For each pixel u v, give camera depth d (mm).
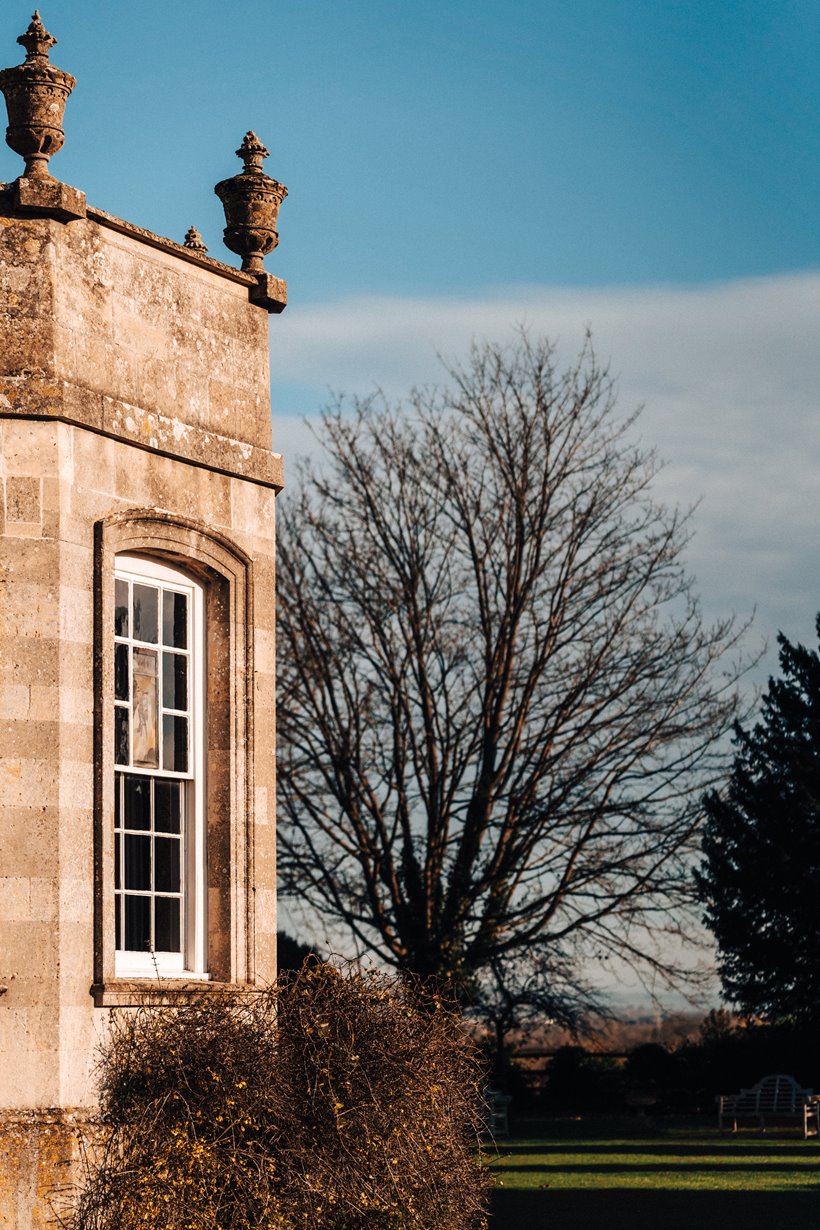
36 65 10688
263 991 11156
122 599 11336
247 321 12680
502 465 30516
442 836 29312
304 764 30125
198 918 11648
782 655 37250
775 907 35031
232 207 12922
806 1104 29328
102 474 10891
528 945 28562
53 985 9953
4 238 10617
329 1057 10781
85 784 10422
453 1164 11125
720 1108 31750
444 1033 11547
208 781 11867
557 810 28906
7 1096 9820
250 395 12578
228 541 11945
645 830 29094
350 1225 10430
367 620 30359
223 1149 10195
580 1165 23250
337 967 11445
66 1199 9648
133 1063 10281
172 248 11820
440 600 30594
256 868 11867
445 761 29594
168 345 11758
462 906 28797
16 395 10383
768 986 35250
